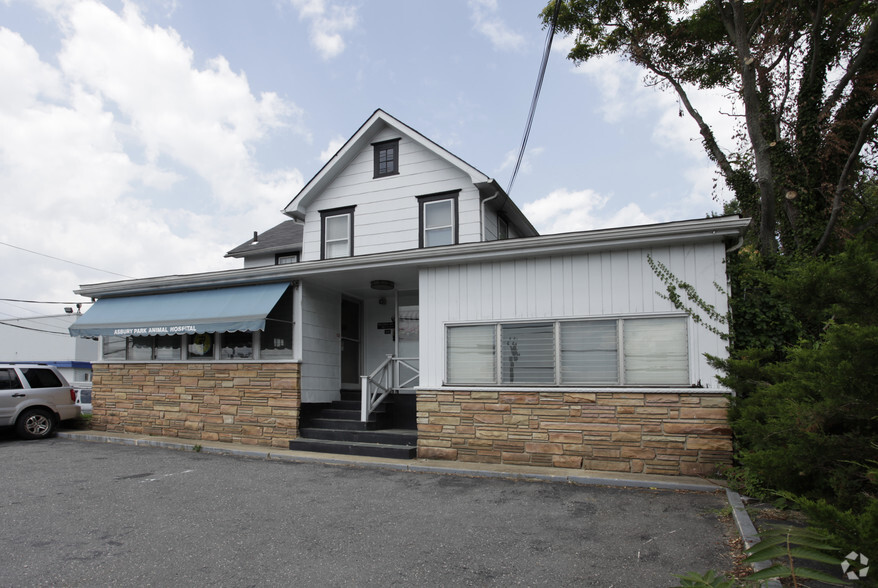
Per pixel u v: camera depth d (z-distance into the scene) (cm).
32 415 1223
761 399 627
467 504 674
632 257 855
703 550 499
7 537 552
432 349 970
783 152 1177
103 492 736
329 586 436
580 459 847
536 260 914
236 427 1137
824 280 453
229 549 519
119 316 1238
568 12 1619
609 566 468
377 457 964
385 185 1562
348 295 1326
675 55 1576
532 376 898
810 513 345
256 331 1173
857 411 409
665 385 816
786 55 1243
